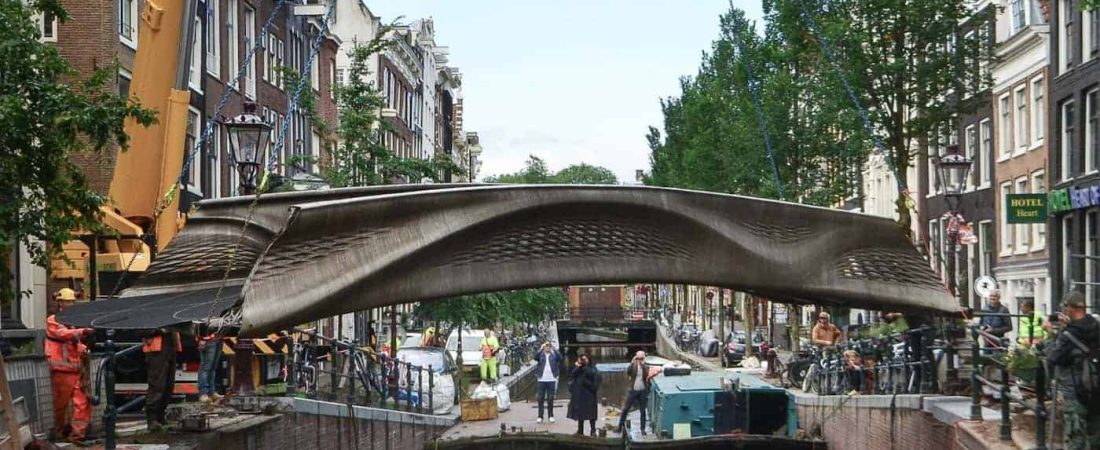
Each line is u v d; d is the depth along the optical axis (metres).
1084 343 13.09
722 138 51.00
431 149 94.25
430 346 41.28
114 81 30.41
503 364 53.72
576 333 94.94
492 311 42.47
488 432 32.78
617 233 12.27
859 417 24.69
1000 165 48.22
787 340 59.88
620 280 12.23
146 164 18.80
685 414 29.25
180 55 18.92
